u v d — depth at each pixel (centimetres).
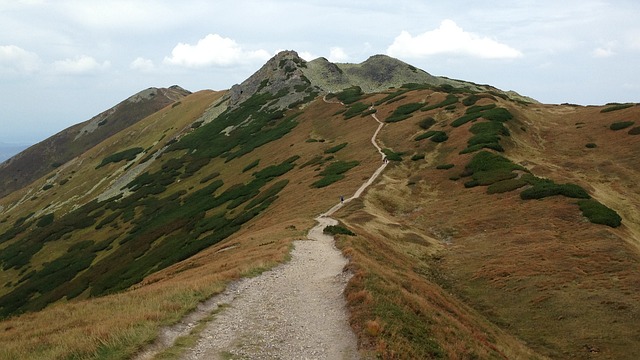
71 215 12062
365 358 1480
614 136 7212
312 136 10656
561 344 2530
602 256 3375
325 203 5500
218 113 16700
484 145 6594
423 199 5647
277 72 17000
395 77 16750
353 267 2569
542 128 8306
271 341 1661
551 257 3525
